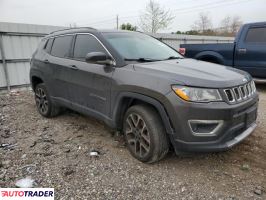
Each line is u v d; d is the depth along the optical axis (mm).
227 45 7629
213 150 2816
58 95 4664
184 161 3338
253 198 2621
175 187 2818
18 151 3695
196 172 3098
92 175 3051
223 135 2811
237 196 2656
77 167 3227
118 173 3086
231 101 2852
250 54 7207
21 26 8469
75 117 5145
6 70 8328
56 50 4727
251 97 3205
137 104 3316
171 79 2885
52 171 3143
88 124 4727
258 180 2912
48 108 5020
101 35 3834
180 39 14898
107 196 2680
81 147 3785
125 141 3719
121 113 3500
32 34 8812
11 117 5316
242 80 3117
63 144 3912
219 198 2631
